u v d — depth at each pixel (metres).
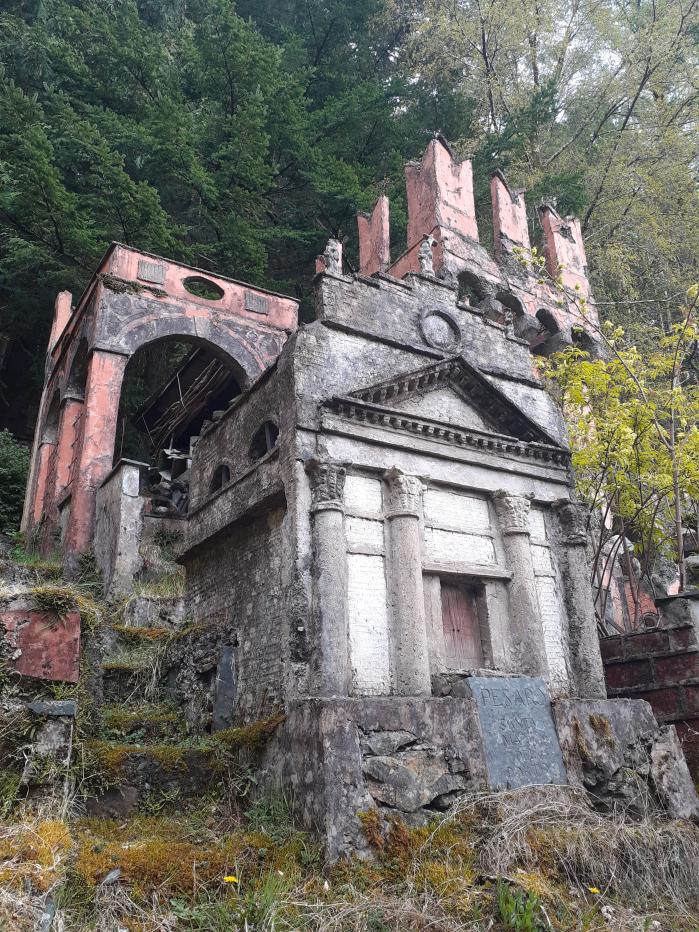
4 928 6.67
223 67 28.55
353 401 13.20
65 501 20.86
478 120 36.19
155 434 29.23
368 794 9.73
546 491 15.79
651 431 18.08
